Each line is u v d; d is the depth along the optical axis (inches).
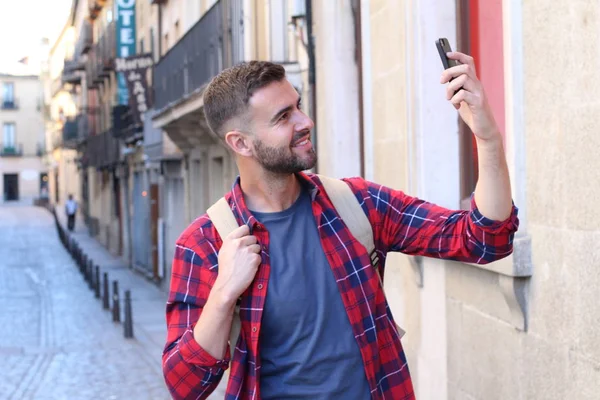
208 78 483.5
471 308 164.7
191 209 724.0
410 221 90.9
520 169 138.0
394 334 89.9
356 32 282.8
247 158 89.0
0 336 580.4
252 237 84.7
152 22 927.7
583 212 117.6
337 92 285.1
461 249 87.4
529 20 134.2
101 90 1599.4
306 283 85.7
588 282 116.7
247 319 85.4
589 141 115.2
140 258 1069.8
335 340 85.2
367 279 87.4
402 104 208.5
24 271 1105.4
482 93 82.2
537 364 134.1
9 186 3284.9
